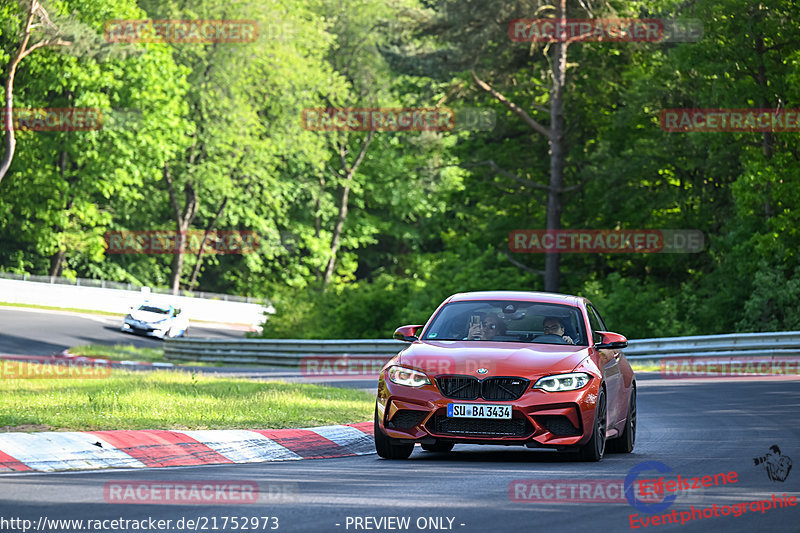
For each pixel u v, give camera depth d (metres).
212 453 33.34
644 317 114.81
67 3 173.00
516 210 144.50
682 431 42.84
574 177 138.50
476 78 129.88
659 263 130.38
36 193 192.12
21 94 178.38
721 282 115.06
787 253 105.56
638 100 124.38
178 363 112.31
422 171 148.00
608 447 36.69
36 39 144.12
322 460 33.78
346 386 68.75
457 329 35.28
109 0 178.12
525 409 31.50
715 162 121.44
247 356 106.88
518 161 139.75
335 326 128.12
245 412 42.34
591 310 37.47
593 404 32.12
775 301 106.88
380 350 101.00
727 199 127.81
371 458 34.25
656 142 124.19
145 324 153.50
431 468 30.75
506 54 130.00
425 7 142.62
